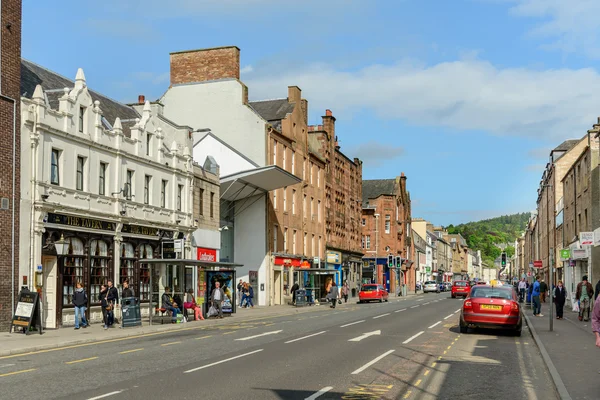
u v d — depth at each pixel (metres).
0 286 24.52
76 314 26.75
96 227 30.61
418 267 123.38
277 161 55.66
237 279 53.25
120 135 33.09
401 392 11.57
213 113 54.19
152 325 29.12
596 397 10.88
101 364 15.24
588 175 41.59
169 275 33.84
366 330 24.78
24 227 25.92
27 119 26.17
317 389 11.74
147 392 11.34
